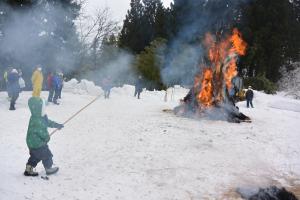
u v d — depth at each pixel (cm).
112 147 1061
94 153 995
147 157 987
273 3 4497
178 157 1005
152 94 2973
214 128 1374
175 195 766
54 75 1905
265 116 1817
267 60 4450
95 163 915
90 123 1368
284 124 1606
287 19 4625
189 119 1521
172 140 1168
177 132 1271
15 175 774
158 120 1461
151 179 839
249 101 2525
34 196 682
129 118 1494
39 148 773
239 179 888
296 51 4909
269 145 1206
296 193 843
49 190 720
